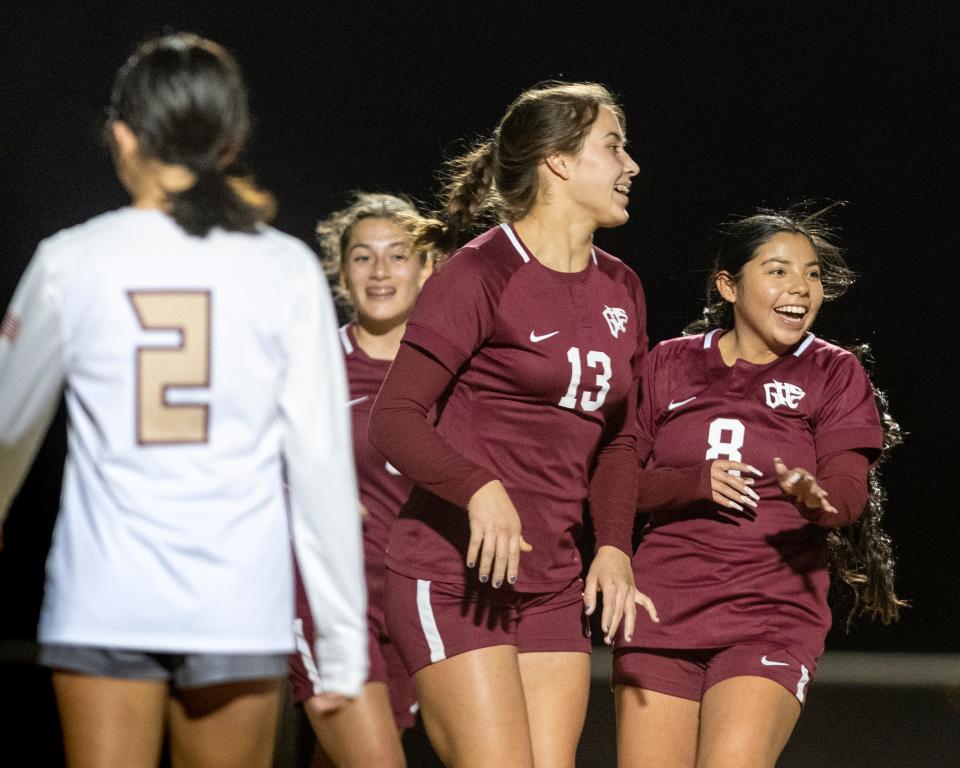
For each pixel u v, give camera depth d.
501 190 11.36
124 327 7.93
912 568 30.09
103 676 7.89
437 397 10.68
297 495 8.16
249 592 7.94
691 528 12.29
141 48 8.42
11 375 7.92
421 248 13.36
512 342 10.74
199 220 8.05
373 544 12.84
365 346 14.01
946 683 26.59
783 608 12.04
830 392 12.56
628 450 11.77
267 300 8.14
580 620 11.19
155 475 7.88
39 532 29.70
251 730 8.29
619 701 12.41
